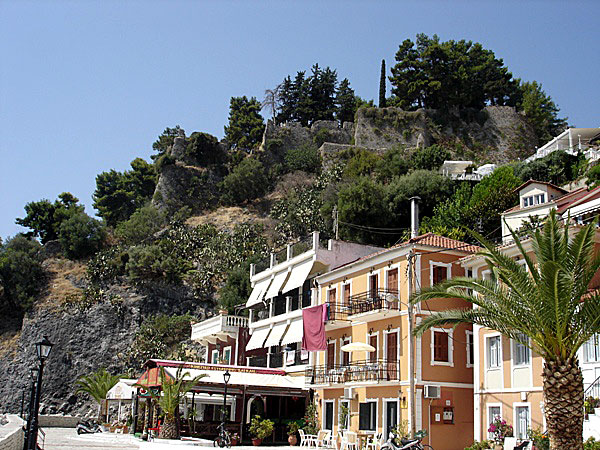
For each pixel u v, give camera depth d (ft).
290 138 395.96
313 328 135.95
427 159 298.76
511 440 84.07
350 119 430.61
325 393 134.31
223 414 123.34
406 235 214.07
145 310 319.47
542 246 61.36
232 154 408.05
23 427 85.76
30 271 344.08
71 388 299.17
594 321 59.21
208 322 191.42
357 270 130.82
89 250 365.81
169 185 386.73
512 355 91.30
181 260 338.95
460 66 369.71
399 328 114.01
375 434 107.65
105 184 452.76
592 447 68.95
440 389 108.06
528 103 370.12
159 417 139.74
